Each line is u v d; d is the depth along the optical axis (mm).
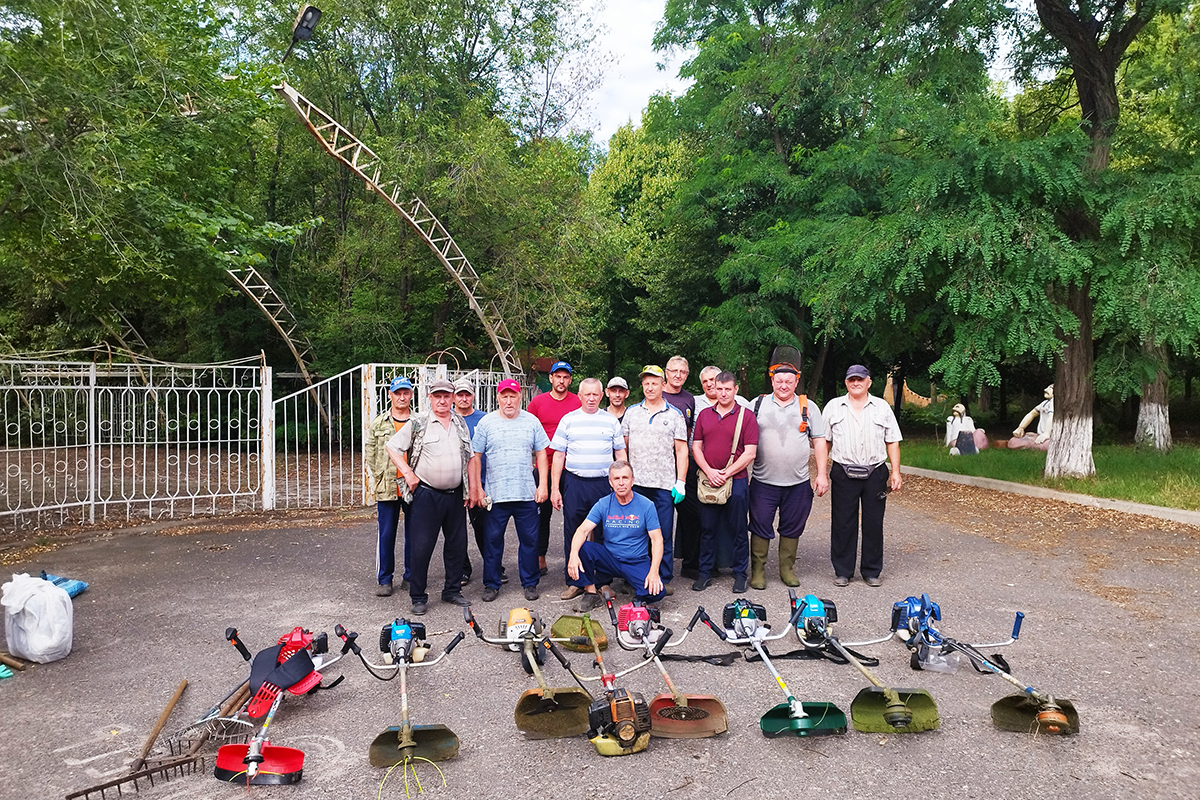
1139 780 3561
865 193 17719
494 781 3631
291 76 19562
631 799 3457
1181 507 10141
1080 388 12688
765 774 3660
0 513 9633
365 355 21312
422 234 16625
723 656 5113
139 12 8945
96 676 4906
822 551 8586
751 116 20750
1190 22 13953
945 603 6430
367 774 3709
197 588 6977
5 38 8016
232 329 21875
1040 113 14914
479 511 7066
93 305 15508
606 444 6809
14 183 8680
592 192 22219
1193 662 5031
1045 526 9750
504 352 17984
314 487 13984
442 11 20156
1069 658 5109
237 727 4176
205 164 12047
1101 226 10352
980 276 10695
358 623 6000
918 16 12531
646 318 26031
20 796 3500
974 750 3863
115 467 17453
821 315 12633
